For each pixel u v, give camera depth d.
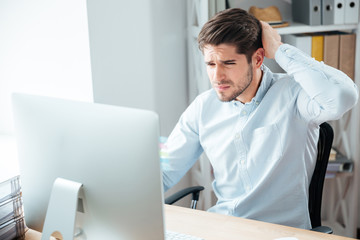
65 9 2.14
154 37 2.50
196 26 2.59
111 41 2.25
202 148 1.93
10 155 2.01
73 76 2.22
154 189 1.06
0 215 1.45
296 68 1.64
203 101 1.83
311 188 1.73
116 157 1.10
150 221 1.09
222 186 1.84
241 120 1.74
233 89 1.65
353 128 2.59
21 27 2.22
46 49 2.21
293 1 2.66
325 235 1.43
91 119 1.13
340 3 2.41
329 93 1.57
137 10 2.36
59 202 1.20
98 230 1.19
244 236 1.45
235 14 1.61
